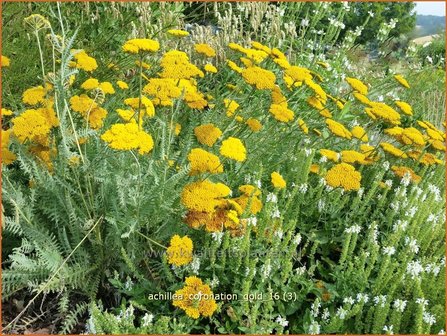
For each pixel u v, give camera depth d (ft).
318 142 4.37
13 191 2.94
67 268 2.82
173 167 3.24
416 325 2.79
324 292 3.09
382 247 3.51
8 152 2.97
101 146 3.17
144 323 2.53
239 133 3.84
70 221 2.90
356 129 4.27
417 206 3.79
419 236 3.58
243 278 2.94
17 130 2.75
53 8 4.70
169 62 3.32
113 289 3.00
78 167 3.05
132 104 3.18
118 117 3.73
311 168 3.87
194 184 2.82
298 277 3.03
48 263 2.74
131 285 2.87
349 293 3.07
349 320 2.98
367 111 4.17
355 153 3.90
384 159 4.39
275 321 2.97
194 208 2.72
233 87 4.33
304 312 3.05
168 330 2.59
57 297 2.84
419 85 7.36
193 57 5.14
